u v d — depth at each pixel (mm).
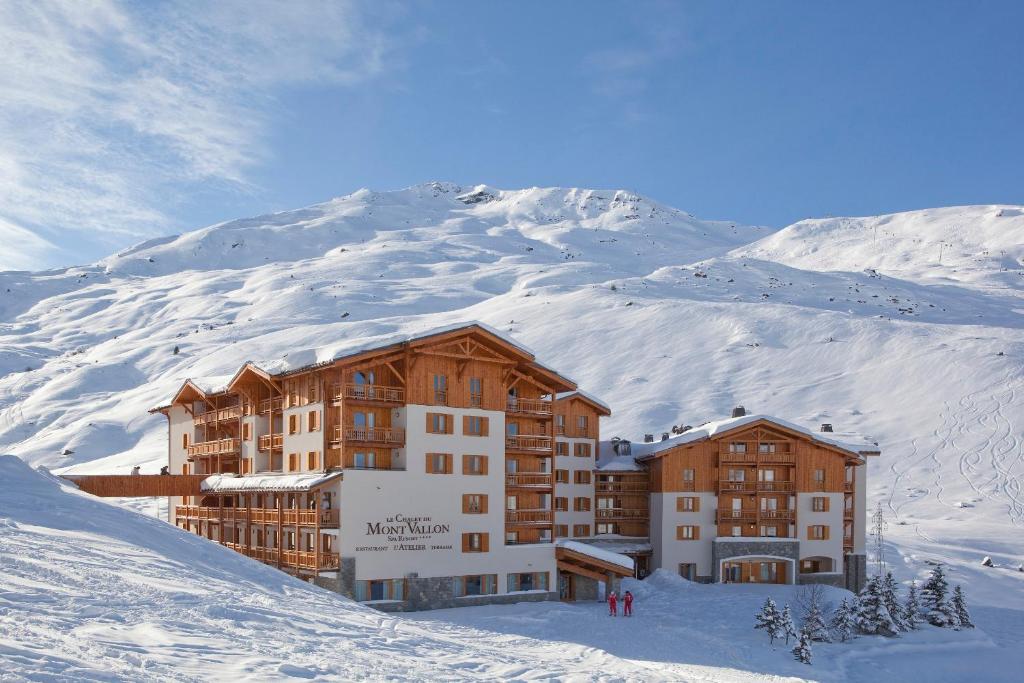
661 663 41312
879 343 175250
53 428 165125
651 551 73688
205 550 37562
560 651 36188
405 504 56250
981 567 87000
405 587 55594
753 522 74000
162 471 86812
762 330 188625
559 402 75938
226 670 18469
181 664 18172
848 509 78562
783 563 73812
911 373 159000
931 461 127625
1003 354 162000
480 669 26344
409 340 56875
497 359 61406
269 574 37344
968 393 148500
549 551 62469
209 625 23094
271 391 64125
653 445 78062
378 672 21703
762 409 150250
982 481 119750
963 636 56688
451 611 55094
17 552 26328
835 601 61531
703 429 76125
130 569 28062
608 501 77000
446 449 58500
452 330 58469
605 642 45812
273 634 24031
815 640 53062
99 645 18125
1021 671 48844
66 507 36062
